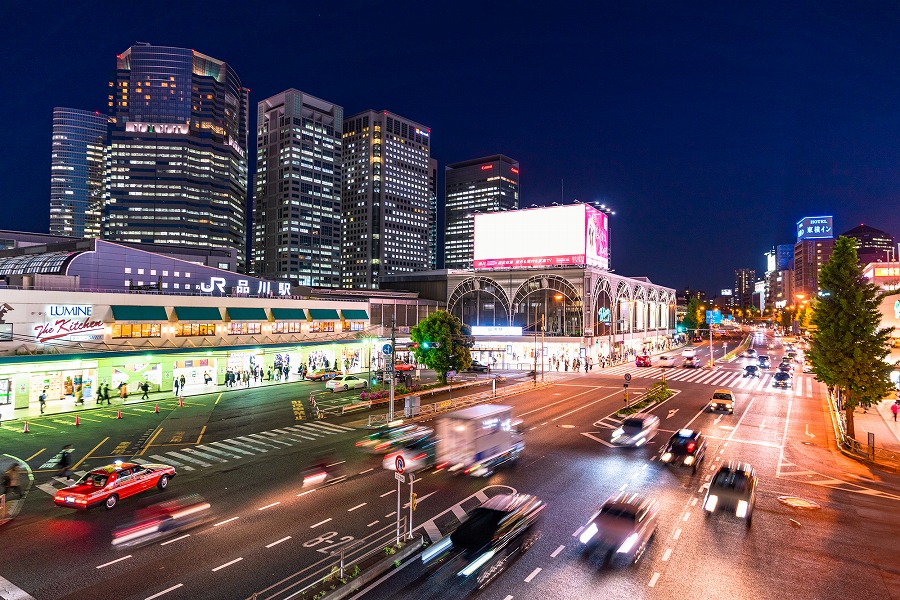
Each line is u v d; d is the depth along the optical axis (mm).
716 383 56875
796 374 65562
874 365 27688
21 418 35406
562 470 23688
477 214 85125
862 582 13711
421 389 46000
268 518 18141
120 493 19625
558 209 78312
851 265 29047
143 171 188250
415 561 14930
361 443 28828
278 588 13398
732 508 18109
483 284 83750
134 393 44000
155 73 192750
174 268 52875
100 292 43531
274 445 28531
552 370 70500
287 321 58125
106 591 13328
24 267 49594
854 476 23203
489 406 26188
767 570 14328
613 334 84688
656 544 15969
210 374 50031
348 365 64438
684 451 24422
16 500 20188
